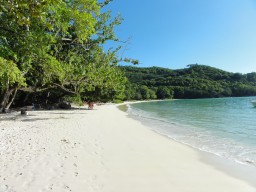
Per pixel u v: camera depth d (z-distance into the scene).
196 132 21.33
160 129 23.09
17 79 15.04
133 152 12.64
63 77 24.92
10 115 28.12
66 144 13.28
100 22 28.02
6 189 7.20
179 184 8.36
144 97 148.00
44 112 35.50
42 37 13.23
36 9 5.45
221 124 27.28
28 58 15.82
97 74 28.48
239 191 7.91
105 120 28.52
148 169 9.87
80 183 7.98
